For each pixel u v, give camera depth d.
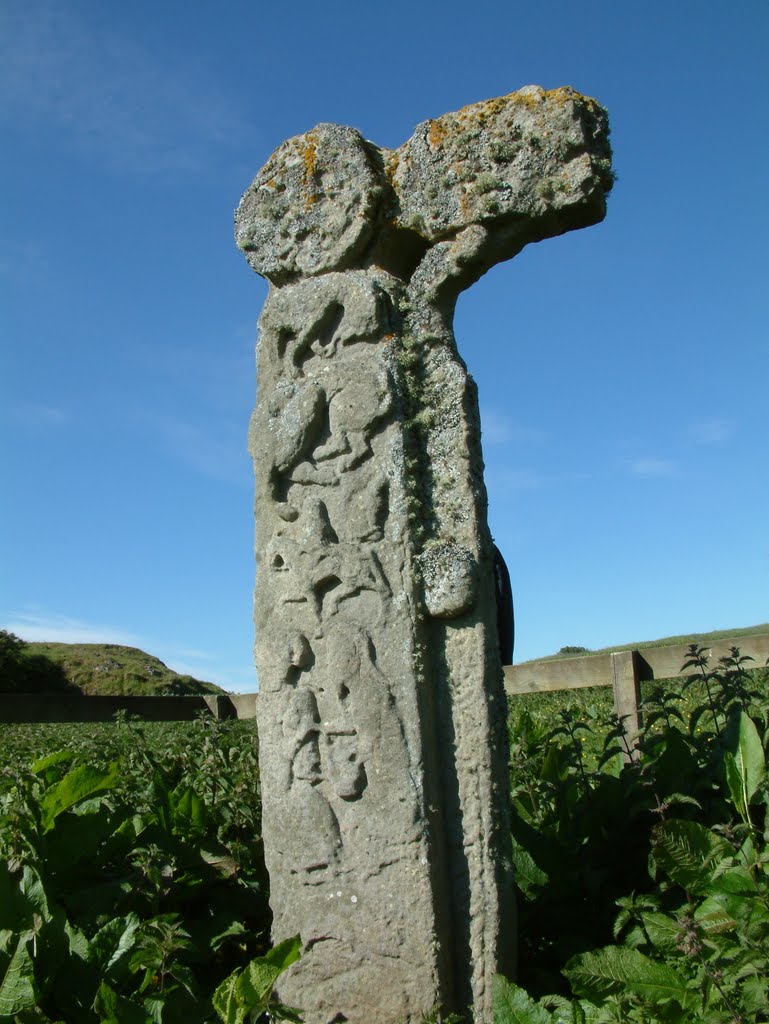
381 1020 3.31
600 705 8.02
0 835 4.00
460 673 3.51
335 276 3.91
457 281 3.84
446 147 3.85
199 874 4.04
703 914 3.02
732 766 3.68
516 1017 2.92
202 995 3.43
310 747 3.57
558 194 3.64
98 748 6.28
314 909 3.47
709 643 5.58
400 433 3.66
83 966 3.22
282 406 3.87
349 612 3.61
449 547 3.55
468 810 3.43
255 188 4.18
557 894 3.78
